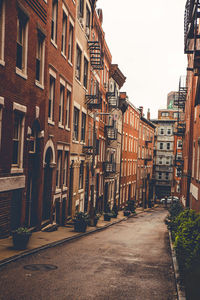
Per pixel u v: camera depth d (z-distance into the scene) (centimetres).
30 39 1558
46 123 1844
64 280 942
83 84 2803
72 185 2545
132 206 5022
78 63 2656
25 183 1558
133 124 5975
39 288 855
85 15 2741
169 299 838
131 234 2380
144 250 1614
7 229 1416
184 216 1548
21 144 1507
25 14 1475
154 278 1037
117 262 1245
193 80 2944
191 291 780
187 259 948
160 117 9031
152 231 2739
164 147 8738
